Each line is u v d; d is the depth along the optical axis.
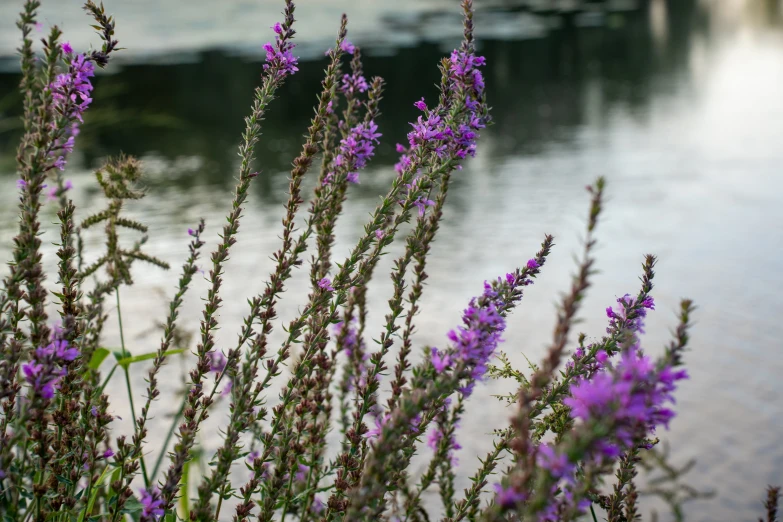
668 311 8.75
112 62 25.22
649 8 44.88
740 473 5.72
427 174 2.89
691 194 13.40
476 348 2.14
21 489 2.38
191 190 13.34
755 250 10.67
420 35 32.53
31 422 2.35
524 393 1.59
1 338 2.39
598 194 1.44
